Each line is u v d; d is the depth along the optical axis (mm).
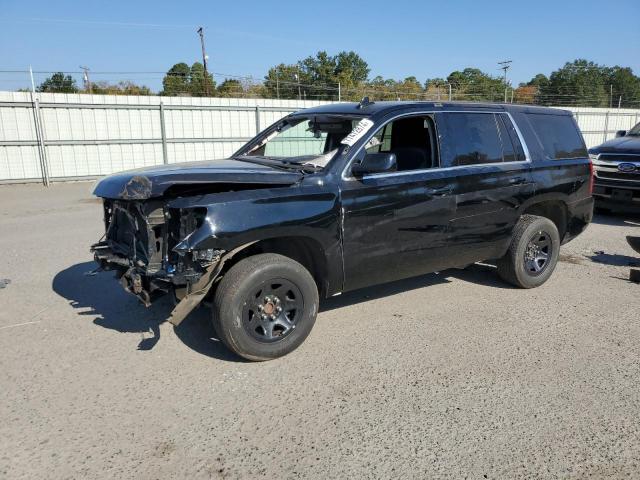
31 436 3090
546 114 5910
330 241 4172
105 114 17828
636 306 5305
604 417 3311
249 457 2910
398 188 4500
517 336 4555
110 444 3020
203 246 3592
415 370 3920
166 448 2984
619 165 9672
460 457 2916
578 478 2760
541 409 3395
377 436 3102
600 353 4219
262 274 3867
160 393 3576
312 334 4566
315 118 5125
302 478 2742
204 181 3764
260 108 20766
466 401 3486
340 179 4230
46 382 3725
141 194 3641
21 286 5879
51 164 17156
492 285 5961
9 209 11703
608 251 7652
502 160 5328
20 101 16344
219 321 3828
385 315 5027
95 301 5387
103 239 4789
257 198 3828
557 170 5750
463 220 5000
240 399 3506
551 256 5863
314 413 3342
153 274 3793
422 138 4996
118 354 4172
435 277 6254
